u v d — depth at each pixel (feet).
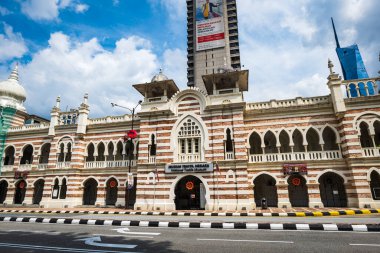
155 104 97.81
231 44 263.08
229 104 88.84
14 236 38.55
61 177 108.37
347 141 82.23
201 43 257.14
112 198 112.68
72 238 36.65
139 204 88.84
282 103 94.73
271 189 96.78
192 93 94.53
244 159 83.61
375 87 85.92
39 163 118.11
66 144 113.29
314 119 89.71
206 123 90.84
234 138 86.74
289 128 91.56
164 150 92.07
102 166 107.86
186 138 92.22
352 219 55.16
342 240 33.86
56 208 98.84
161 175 89.66
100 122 114.52
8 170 121.19
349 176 81.87
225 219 58.75
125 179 103.24
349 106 84.74
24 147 122.72
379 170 77.61
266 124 94.22
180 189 98.78
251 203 86.74
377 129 90.74
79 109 113.60
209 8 263.90
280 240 34.32
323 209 76.07
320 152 86.84
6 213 80.07
